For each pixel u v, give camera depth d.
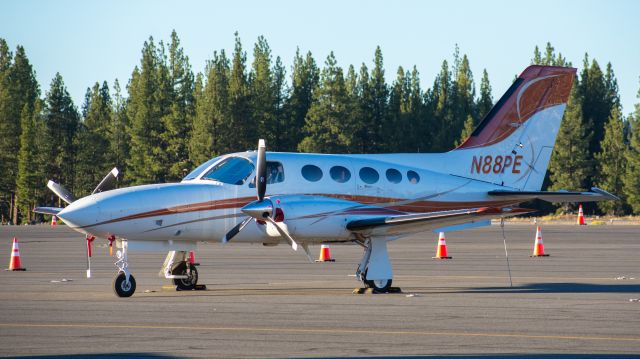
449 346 20.50
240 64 172.88
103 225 31.22
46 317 25.52
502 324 24.06
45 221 177.50
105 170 184.00
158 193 32.25
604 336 21.95
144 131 172.88
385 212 35.31
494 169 39.00
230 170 33.72
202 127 164.88
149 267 45.78
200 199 32.66
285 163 34.25
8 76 187.25
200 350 19.98
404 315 25.95
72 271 43.19
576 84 176.62
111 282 37.06
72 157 182.12
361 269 33.53
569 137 171.25
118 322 24.47
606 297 30.89
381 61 197.50
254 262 49.12
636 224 118.38
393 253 57.50
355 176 35.41
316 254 56.59
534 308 27.64
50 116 179.12
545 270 43.00
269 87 186.12
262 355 19.39
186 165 167.38
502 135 39.22
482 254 55.59
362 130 192.88
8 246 67.44
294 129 191.75
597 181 180.38
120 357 19.12
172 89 178.62
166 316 25.75
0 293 32.53
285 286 35.56
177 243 33.25
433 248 63.41
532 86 39.59
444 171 38.09
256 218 32.16
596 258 51.41
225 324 24.09
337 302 29.47
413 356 19.28
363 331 22.78
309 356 19.28
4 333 22.44
